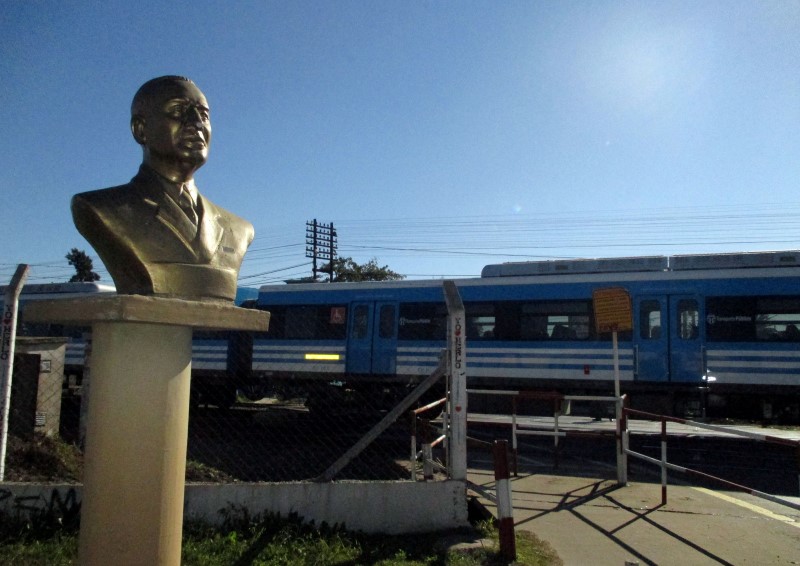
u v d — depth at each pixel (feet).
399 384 50.42
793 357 40.68
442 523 16.52
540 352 46.32
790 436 42.88
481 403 47.44
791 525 18.95
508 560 14.62
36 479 19.69
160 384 9.49
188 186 10.48
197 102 10.23
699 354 42.68
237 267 10.86
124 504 9.16
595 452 35.99
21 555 13.55
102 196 9.73
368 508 16.21
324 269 125.90
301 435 41.16
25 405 23.07
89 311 9.04
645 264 45.62
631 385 44.16
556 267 47.98
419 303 50.29
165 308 9.27
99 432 9.30
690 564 15.29
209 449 32.94
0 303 59.72
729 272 42.93
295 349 53.36
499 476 15.12
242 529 15.37
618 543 16.83
